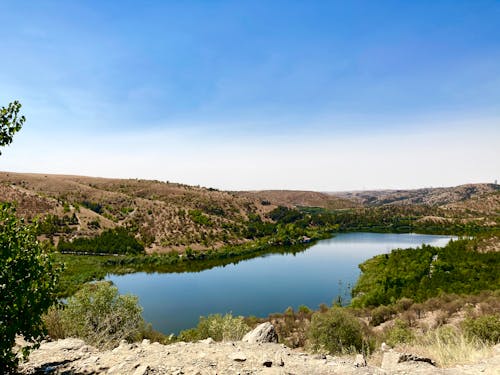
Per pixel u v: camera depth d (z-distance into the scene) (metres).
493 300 30.53
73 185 195.12
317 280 84.38
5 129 6.39
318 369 6.93
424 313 36.78
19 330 5.97
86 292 17.09
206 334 24.70
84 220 134.75
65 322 13.79
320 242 161.38
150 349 8.12
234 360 7.11
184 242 141.38
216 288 79.12
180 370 6.35
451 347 9.39
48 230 115.25
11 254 5.80
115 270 96.19
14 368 6.58
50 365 7.12
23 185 177.00
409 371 6.94
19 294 5.68
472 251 73.44
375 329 35.06
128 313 17.25
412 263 72.69
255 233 175.12
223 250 131.25
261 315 59.94
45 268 6.43
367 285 70.94
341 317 21.81
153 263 110.69
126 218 158.25
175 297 71.31
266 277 89.81
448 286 53.09
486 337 12.05
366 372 6.73
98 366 6.92
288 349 9.08
